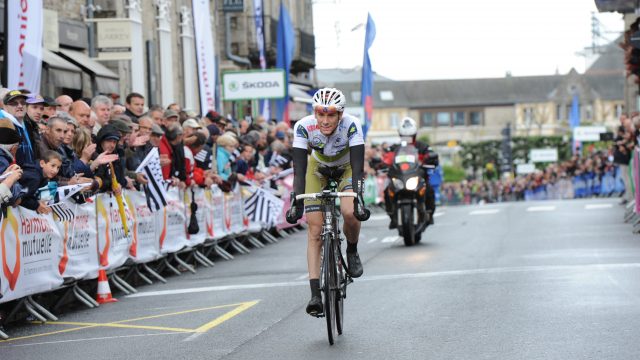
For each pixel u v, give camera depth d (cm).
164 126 2030
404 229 2295
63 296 1538
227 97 3550
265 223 2684
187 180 2067
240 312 1392
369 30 4488
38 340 1260
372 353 1055
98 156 1633
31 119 1462
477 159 15312
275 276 1841
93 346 1183
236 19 5131
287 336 1182
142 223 1833
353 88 18512
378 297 1459
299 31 5994
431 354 1034
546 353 1011
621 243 2148
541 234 2514
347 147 1211
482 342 1081
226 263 2177
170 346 1152
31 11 1981
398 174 2327
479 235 2573
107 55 2866
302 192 1157
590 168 6900
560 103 18938
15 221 1337
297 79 6544
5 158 1327
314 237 1166
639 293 1377
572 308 1272
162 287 1780
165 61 3812
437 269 1784
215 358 1067
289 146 3167
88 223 1588
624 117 3388
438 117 18925
